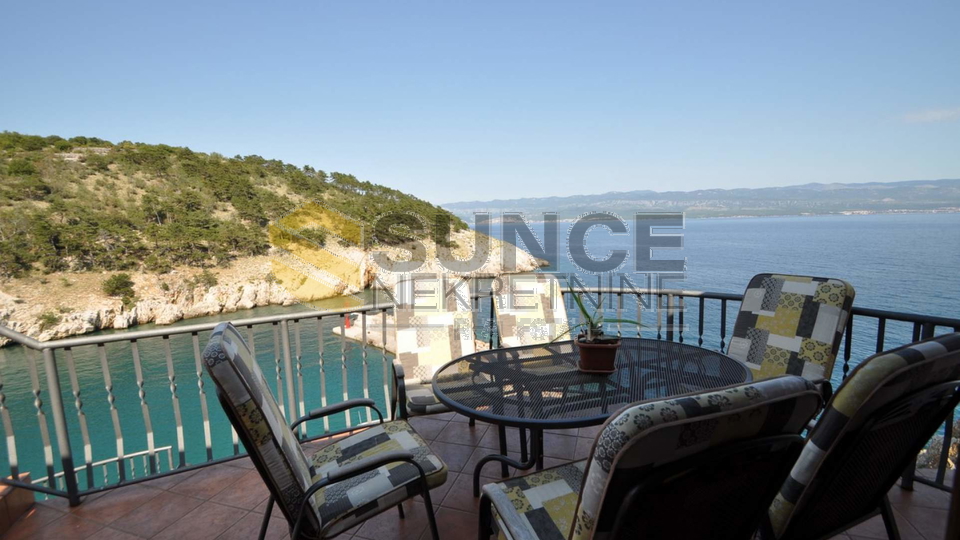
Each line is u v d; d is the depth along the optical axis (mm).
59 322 25219
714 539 1058
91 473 2393
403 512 2148
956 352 1104
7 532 2094
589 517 862
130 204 32438
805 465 1135
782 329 2508
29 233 29312
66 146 38469
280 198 32438
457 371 2240
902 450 1321
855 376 1038
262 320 2775
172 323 28875
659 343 2611
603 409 1714
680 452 813
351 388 17547
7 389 19812
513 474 2475
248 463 2658
